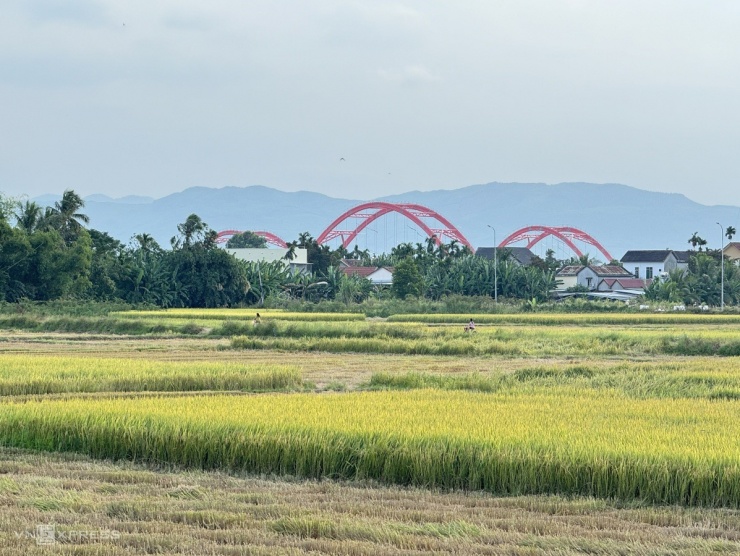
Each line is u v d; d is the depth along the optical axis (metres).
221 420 57.66
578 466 47.88
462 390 85.88
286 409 64.00
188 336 173.75
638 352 142.00
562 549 37.78
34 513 42.25
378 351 142.62
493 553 37.19
